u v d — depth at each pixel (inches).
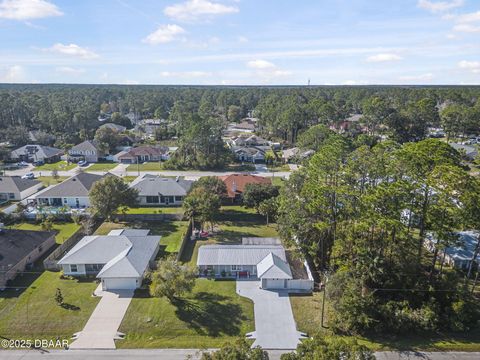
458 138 5032.0
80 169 3880.4
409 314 1381.6
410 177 1664.6
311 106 5620.1
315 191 1690.5
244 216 2472.9
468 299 1503.4
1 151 4138.8
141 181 2878.9
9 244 1835.6
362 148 1894.7
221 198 2618.1
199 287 1658.5
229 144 4857.3
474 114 4707.2
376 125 5132.9
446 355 1251.8
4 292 1604.3
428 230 1546.5
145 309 1482.5
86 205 2721.5
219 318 1434.5
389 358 1233.4
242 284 1689.2
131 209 2667.3
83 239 1988.2
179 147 4148.6
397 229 1503.4
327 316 1450.5
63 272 1753.2
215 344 1296.8
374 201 1509.6
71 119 5521.7
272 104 6712.6
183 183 2898.6
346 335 1354.6
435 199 1459.2
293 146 4901.6
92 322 1403.8
